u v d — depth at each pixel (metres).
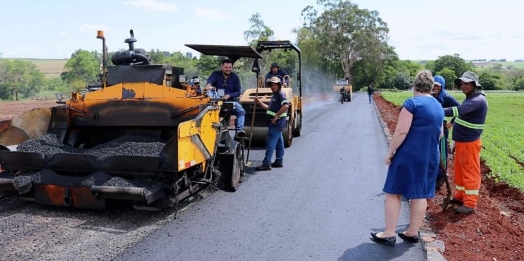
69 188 5.66
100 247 4.71
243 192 7.12
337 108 30.52
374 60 81.62
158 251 4.66
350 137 14.07
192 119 6.20
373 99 47.19
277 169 8.96
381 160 9.98
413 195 4.79
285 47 13.02
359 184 7.72
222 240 5.02
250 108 11.43
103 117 6.73
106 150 6.11
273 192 7.15
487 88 96.06
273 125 8.72
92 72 54.41
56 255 4.46
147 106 6.58
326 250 4.80
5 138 6.27
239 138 7.98
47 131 6.88
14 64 50.22
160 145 6.18
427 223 5.77
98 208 5.63
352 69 84.94
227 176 7.16
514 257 4.71
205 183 6.44
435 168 4.90
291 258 4.57
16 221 5.45
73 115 6.89
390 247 4.93
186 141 5.62
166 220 5.66
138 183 5.51
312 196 6.92
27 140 6.51
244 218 5.81
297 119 13.83
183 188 5.94
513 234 5.44
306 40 72.38
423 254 4.75
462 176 6.24
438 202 6.70
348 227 5.54
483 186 8.22
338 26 79.19
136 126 6.70
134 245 4.80
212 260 4.47
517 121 22.70
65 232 5.13
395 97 49.25
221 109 7.50
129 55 7.38
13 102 33.97
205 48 8.73
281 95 8.67
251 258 4.55
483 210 6.33
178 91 6.60
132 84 6.74
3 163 6.13
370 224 5.66
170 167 5.45
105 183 5.43
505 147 12.67
